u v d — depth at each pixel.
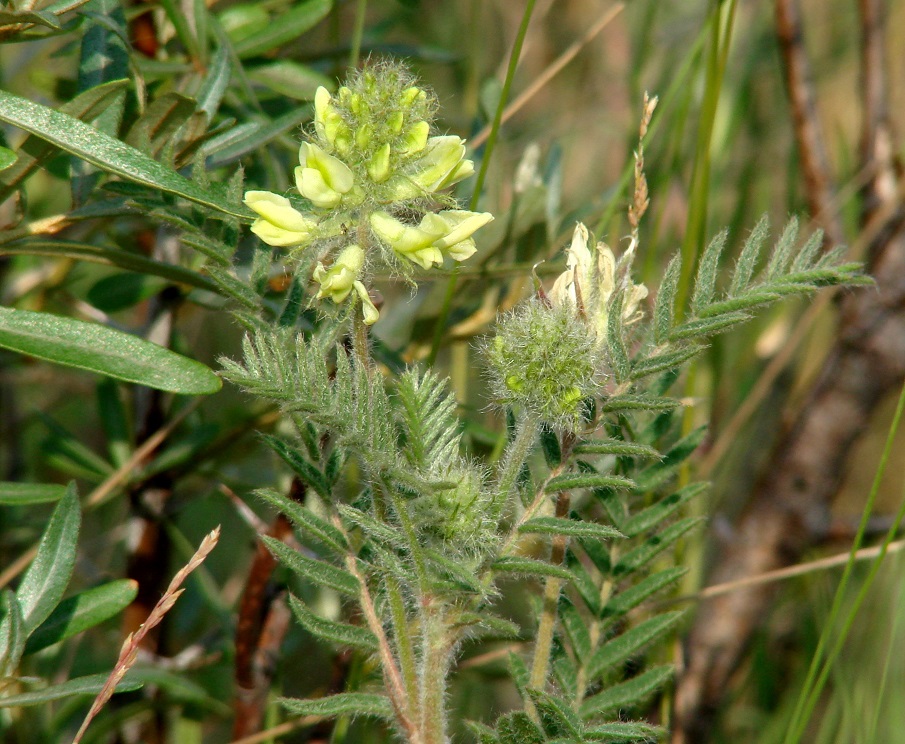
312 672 0.66
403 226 0.46
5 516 0.64
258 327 0.48
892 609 0.58
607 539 0.51
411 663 0.47
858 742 0.57
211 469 0.62
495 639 0.60
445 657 0.47
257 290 0.50
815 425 0.65
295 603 0.47
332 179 0.45
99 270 0.66
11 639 0.47
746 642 0.65
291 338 0.48
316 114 0.46
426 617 0.47
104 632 0.66
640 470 0.53
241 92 0.58
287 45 0.63
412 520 0.46
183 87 0.56
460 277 0.58
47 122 0.46
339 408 0.46
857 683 0.58
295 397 0.45
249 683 0.58
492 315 0.61
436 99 0.47
